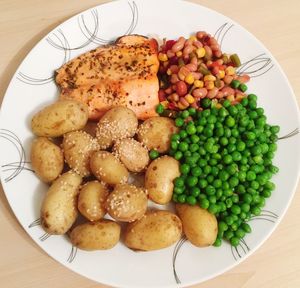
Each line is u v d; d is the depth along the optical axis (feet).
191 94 0.81
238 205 0.76
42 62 0.82
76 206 0.72
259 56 0.87
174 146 0.78
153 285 0.70
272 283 0.76
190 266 0.73
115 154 0.76
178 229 0.71
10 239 0.74
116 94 0.80
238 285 0.75
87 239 0.69
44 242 0.71
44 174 0.73
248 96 0.83
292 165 0.80
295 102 0.84
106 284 0.70
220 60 0.83
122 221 0.73
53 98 0.82
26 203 0.74
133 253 0.73
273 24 0.94
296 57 0.91
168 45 0.85
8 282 0.72
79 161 0.75
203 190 0.76
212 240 0.72
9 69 0.85
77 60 0.82
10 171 0.75
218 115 0.80
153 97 0.81
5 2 0.89
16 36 0.87
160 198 0.75
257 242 0.74
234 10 0.95
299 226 0.79
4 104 0.78
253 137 0.78
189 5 0.89
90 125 0.83
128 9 0.87
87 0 0.92
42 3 0.90
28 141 0.78
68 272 0.73
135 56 0.83
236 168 0.76
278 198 0.77
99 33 0.86
